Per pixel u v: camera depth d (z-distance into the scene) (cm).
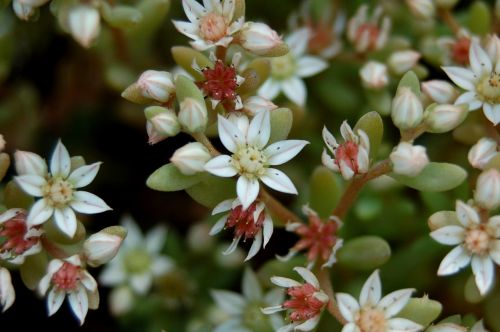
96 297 21
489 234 21
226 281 25
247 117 21
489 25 24
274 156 21
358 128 21
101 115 26
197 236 25
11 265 22
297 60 24
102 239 21
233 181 21
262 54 21
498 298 23
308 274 21
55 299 20
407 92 21
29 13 22
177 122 21
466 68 23
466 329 21
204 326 24
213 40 21
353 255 22
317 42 25
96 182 26
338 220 22
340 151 21
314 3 25
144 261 25
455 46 23
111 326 25
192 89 21
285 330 21
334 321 23
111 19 22
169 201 26
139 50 25
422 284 24
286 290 22
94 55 25
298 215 24
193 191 21
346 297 21
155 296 25
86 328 25
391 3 25
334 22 25
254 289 24
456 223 21
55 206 21
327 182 22
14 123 26
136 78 25
